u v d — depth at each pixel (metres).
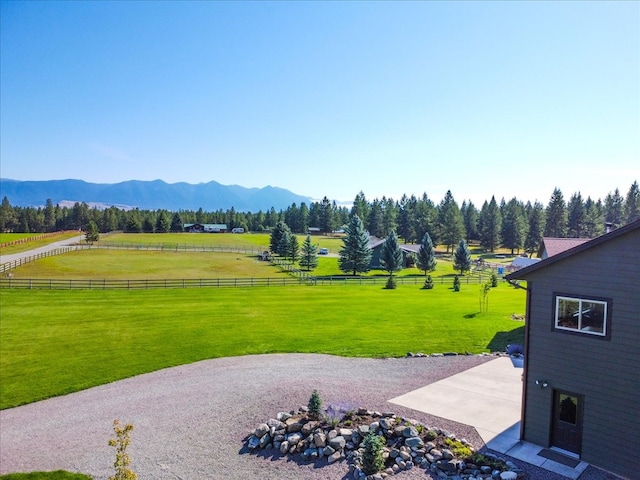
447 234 94.69
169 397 15.84
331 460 11.14
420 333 25.05
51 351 21.59
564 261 11.25
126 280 46.56
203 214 164.38
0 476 11.06
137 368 19.25
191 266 65.25
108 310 31.11
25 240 89.19
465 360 19.80
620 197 110.12
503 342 23.03
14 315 28.83
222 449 12.01
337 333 25.09
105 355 21.02
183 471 11.06
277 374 17.84
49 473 11.15
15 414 15.04
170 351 21.64
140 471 11.11
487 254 99.31
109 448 12.37
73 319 28.12
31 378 18.14
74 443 12.77
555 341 11.41
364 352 21.31
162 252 80.38
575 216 97.50
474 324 27.28
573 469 10.48
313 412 12.74
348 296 39.44
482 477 10.02
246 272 61.12
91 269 58.28
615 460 10.35
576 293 11.02
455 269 67.31
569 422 11.33
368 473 10.33
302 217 139.50
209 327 26.47
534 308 11.81
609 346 10.48
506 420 13.16
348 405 13.66
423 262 63.50
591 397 10.77
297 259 77.88
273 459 11.42
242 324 27.31
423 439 11.57
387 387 16.02
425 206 106.38
